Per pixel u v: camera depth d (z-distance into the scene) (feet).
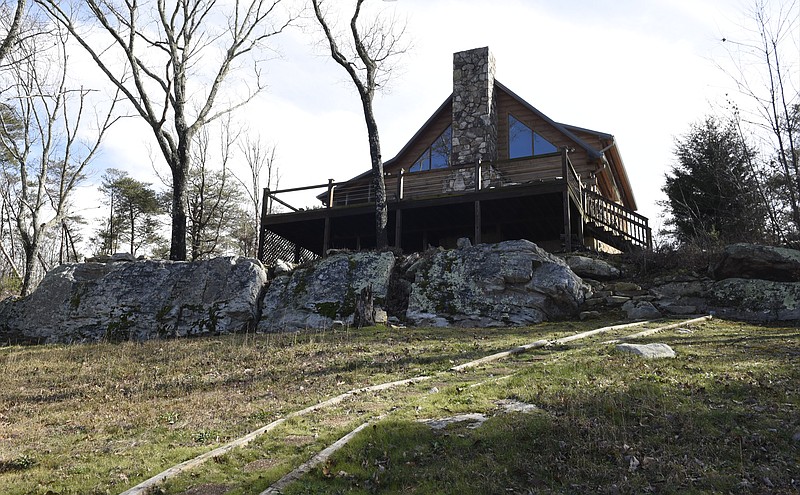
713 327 37.78
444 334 38.88
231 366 33.37
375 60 69.05
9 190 103.91
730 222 64.08
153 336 47.78
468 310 44.47
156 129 63.41
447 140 78.28
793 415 18.61
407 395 23.50
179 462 17.43
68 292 52.85
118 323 49.34
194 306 49.19
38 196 75.87
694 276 46.75
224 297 48.96
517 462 15.76
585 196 63.21
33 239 72.43
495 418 18.69
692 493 14.07
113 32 62.69
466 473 15.20
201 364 34.71
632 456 16.05
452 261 48.01
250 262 51.49
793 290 41.29
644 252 51.03
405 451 16.78
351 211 62.59
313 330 43.42
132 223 134.72
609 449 16.39
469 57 74.74
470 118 72.38
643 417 18.66
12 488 16.26
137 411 25.08
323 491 14.51
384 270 49.06
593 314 43.52
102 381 32.50
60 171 99.86
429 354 32.14
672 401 19.98
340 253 54.08
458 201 58.18
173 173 63.52
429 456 16.46
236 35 68.85
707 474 15.01
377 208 60.13
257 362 33.65
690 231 77.00
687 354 27.58
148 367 35.35
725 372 23.65
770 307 41.06
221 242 120.67
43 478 17.01
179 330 47.73
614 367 24.80
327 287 48.42
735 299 42.78
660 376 23.09
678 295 45.06
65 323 50.67
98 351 41.98
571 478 14.97
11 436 22.35
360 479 15.25
